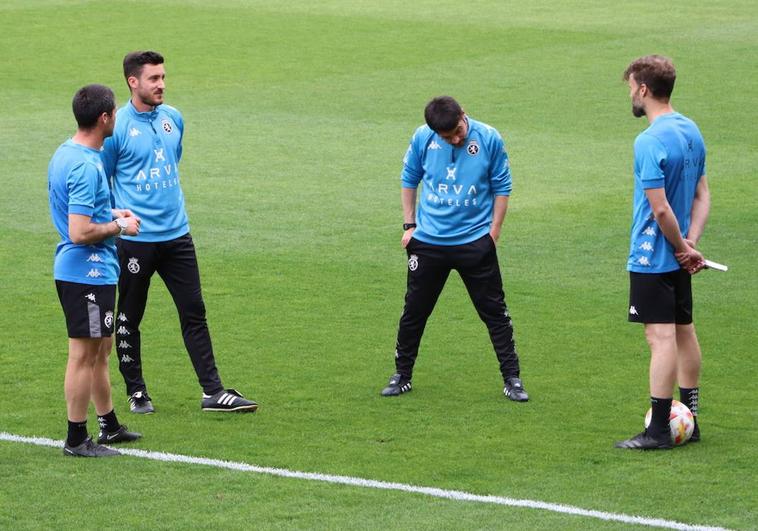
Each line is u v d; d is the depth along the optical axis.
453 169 33.59
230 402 32.59
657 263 29.33
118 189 32.91
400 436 30.72
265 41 107.06
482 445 30.02
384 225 54.56
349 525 25.12
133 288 32.81
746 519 25.45
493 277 33.88
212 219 55.38
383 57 100.12
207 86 89.38
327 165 66.31
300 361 37.16
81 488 27.23
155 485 27.41
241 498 26.64
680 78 90.81
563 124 76.75
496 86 88.88
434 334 40.03
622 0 127.44
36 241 51.78
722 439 30.44
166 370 36.44
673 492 26.94
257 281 46.03
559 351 38.03
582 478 27.80
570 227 54.00
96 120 28.41
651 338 29.67
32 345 38.47
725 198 58.53
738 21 114.75
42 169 65.12
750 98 83.81
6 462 28.84
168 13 120.50
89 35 109.38
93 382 29.77
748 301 43.22
